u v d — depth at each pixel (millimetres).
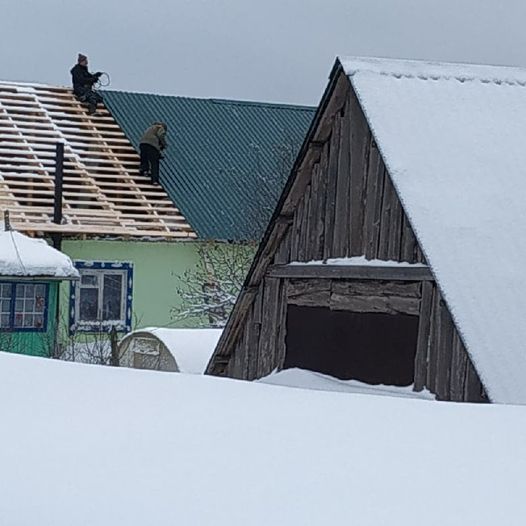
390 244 15891
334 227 17188
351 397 7918
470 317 13562
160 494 5223
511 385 12898
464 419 6984
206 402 7547
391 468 5668
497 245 14609
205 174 37250
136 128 38562
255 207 35188
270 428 6656
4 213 31453
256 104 42625
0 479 5543
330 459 5859
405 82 16922
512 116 17047
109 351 28266
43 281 28438
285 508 4969
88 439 6383
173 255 33688
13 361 9188
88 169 35500
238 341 19859
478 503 5020
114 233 32531
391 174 15359
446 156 15844
